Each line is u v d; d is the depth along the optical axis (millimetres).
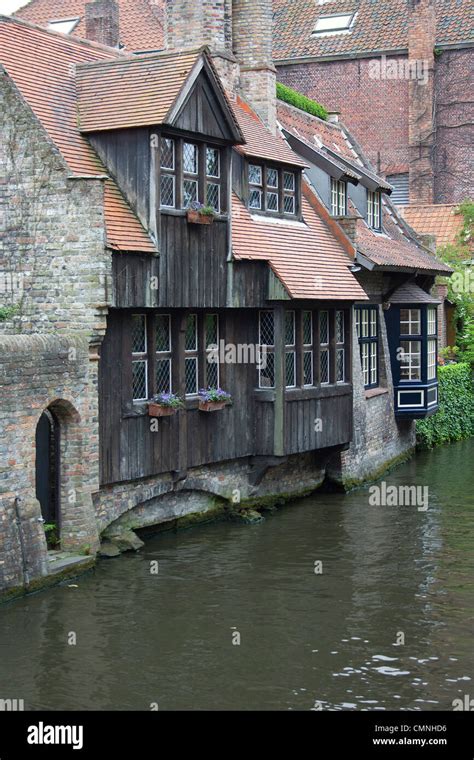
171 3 20891
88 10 30922
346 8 40844
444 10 39531
